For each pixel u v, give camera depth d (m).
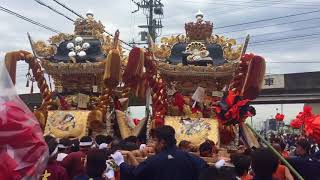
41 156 3.44
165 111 11.80
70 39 13.53
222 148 10.80
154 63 11.84
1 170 3.27
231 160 5.82
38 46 13.08
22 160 3.35
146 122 12.48
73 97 13.11
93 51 13.38
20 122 3.36
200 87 11.52
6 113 3.33
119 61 11.62
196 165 5.74
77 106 13.07
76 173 7.00
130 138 10.46
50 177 5.86
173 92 12.03
